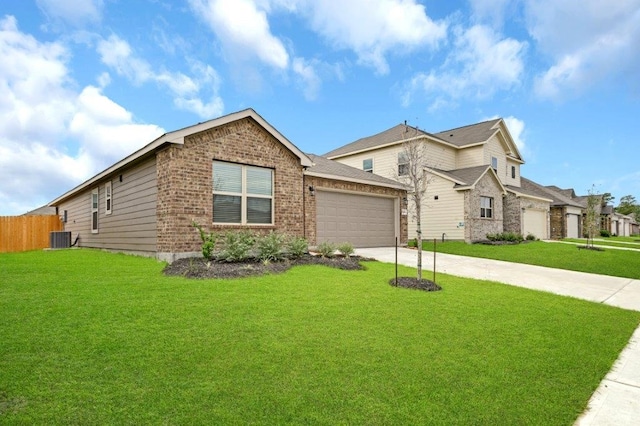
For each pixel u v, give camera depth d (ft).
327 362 11.16
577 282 31.01
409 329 14.51
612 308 21.58
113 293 17.63
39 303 15.57
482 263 40.11
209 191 32.17
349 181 47.47
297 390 9.50
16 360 10.36
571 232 100.78
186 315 14.74
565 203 95.55
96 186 49.39
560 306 20.54
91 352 11.01
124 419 7.97
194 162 31.27
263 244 30.50
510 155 87.81
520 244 62.03
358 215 49.83
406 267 32.78
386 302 18.45
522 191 83.05
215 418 8.15
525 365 11.89
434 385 10.16
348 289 20.93
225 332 13.12
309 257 32.89
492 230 68.95
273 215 37.24
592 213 68.80
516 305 19.70
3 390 8.84
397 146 72.23
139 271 24.32
